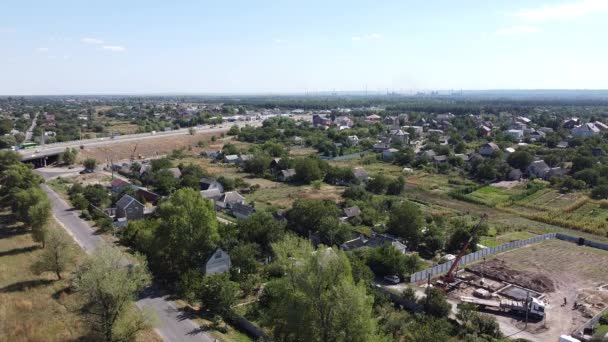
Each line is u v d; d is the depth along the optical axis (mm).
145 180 128125
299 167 133250
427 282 65188
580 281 67312
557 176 133500
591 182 127562
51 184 124688
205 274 62812
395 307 56812
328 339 38500
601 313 56469
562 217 101000
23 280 62094
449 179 137625
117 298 44812
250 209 94938
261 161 143375
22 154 156375
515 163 144875
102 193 104375
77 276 48438
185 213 65312
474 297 60406
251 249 67438
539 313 55344
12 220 91188
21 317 51812
